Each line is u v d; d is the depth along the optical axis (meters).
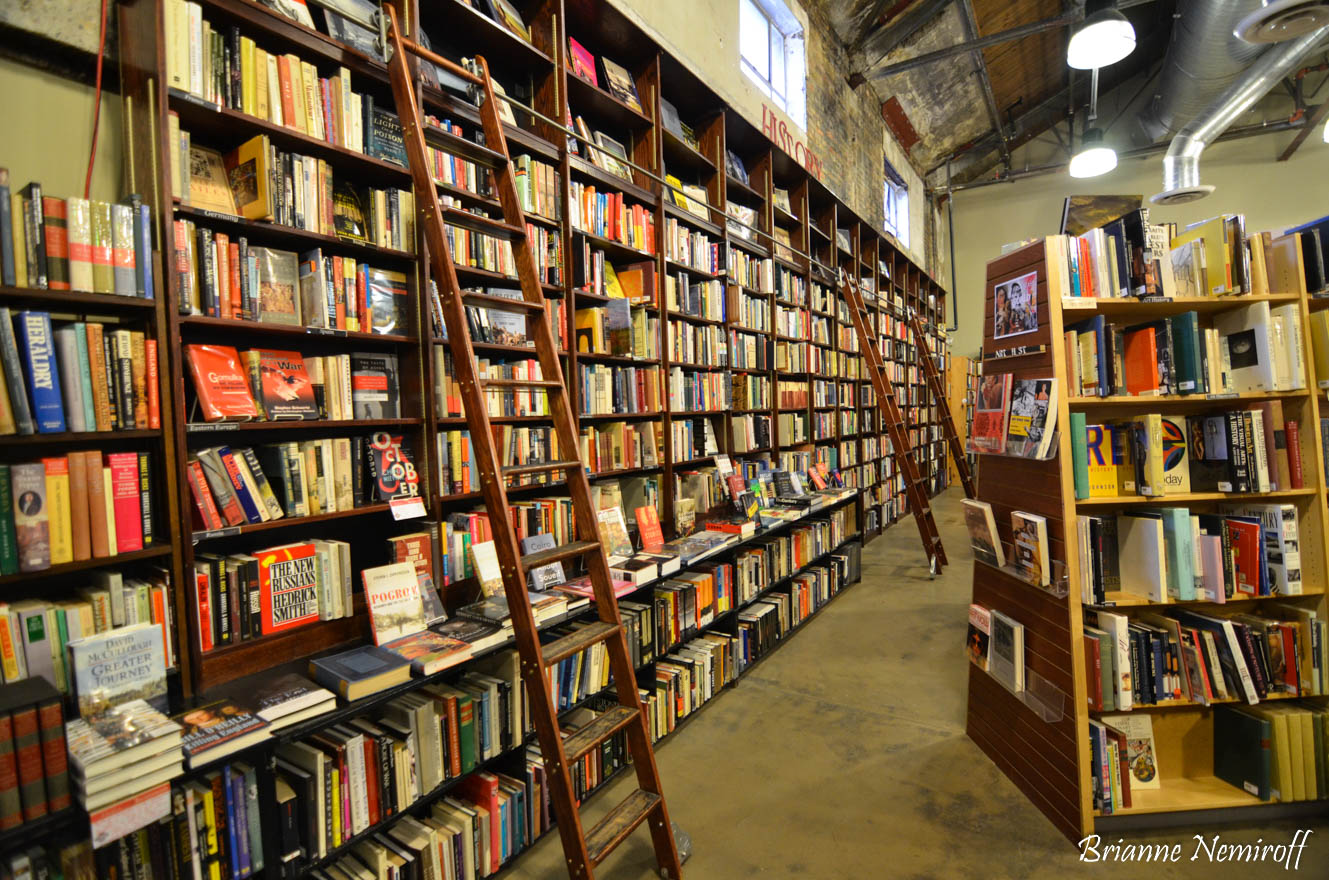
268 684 1.54
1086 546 2.11
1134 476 2.21
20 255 1.26
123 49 1.54
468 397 1.71
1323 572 2.12
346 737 1.61
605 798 2.35
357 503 1.90
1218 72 6.55
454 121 2.35
